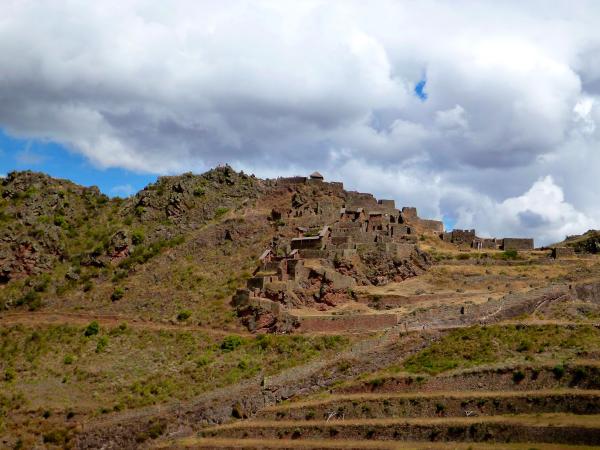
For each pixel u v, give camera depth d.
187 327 143.38
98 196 193.88
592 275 146.88
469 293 143.12
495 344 119.81
